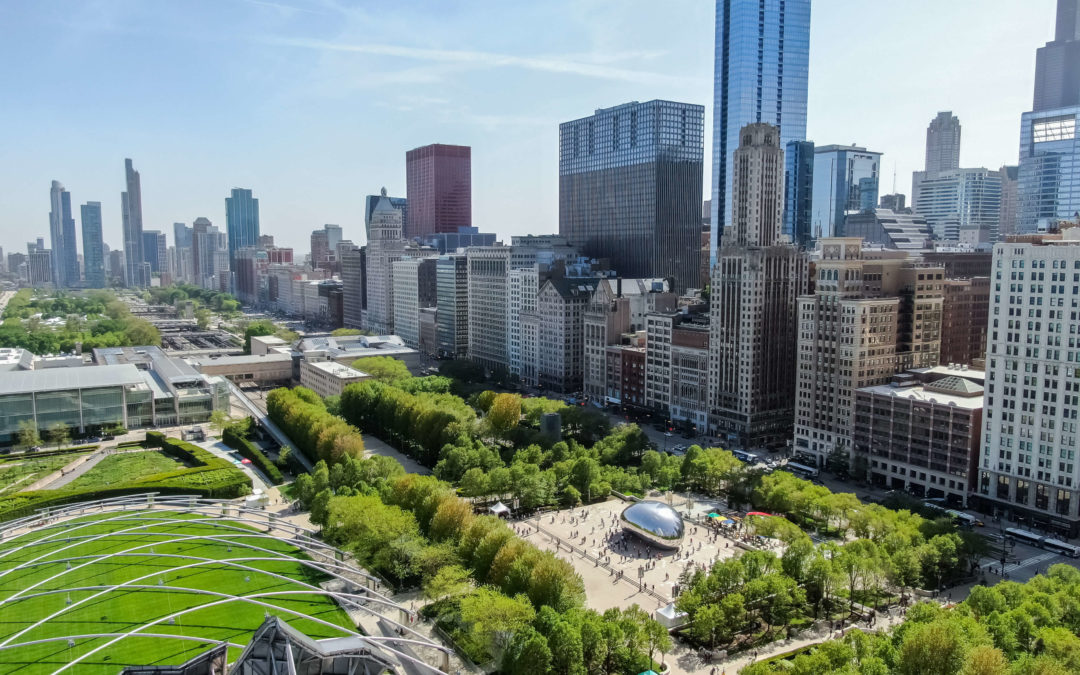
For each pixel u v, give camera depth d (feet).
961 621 493.77
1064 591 545.03
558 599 555.28
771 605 592.60
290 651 399.65
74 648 513.04
